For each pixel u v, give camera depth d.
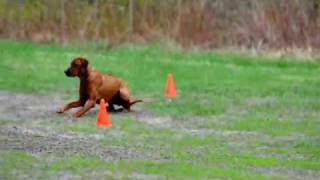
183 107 19.59
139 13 34.00
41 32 33.88
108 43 32.59
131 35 33.47
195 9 33.41
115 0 34.78
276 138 16.02
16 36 33.78
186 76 25.28
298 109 19.86
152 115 18.44
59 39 33.28
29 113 18.16
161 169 12.64
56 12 34.41
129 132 16.16
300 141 15.70
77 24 34.16
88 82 17.89
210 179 12.06
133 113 18.64
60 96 21.02
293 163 13.55
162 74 25.48
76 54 29.31
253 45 31.94
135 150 14.25
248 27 32.69
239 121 17.89
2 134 15.38
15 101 19.98
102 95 18.11
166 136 15.84
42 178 11.77
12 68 25.61
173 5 33.78
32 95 21.08
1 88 22.08
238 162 13.47
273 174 12.60
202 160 13.53
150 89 22.58
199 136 15.96
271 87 23.56
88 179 11.80
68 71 17.89
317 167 13.27
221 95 21.84
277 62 29.27
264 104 20.50
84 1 34.91
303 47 31.72
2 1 34.72
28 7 34.62
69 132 15.87
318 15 32.41
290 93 22.48
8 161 12.84
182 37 32.88
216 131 16.64
